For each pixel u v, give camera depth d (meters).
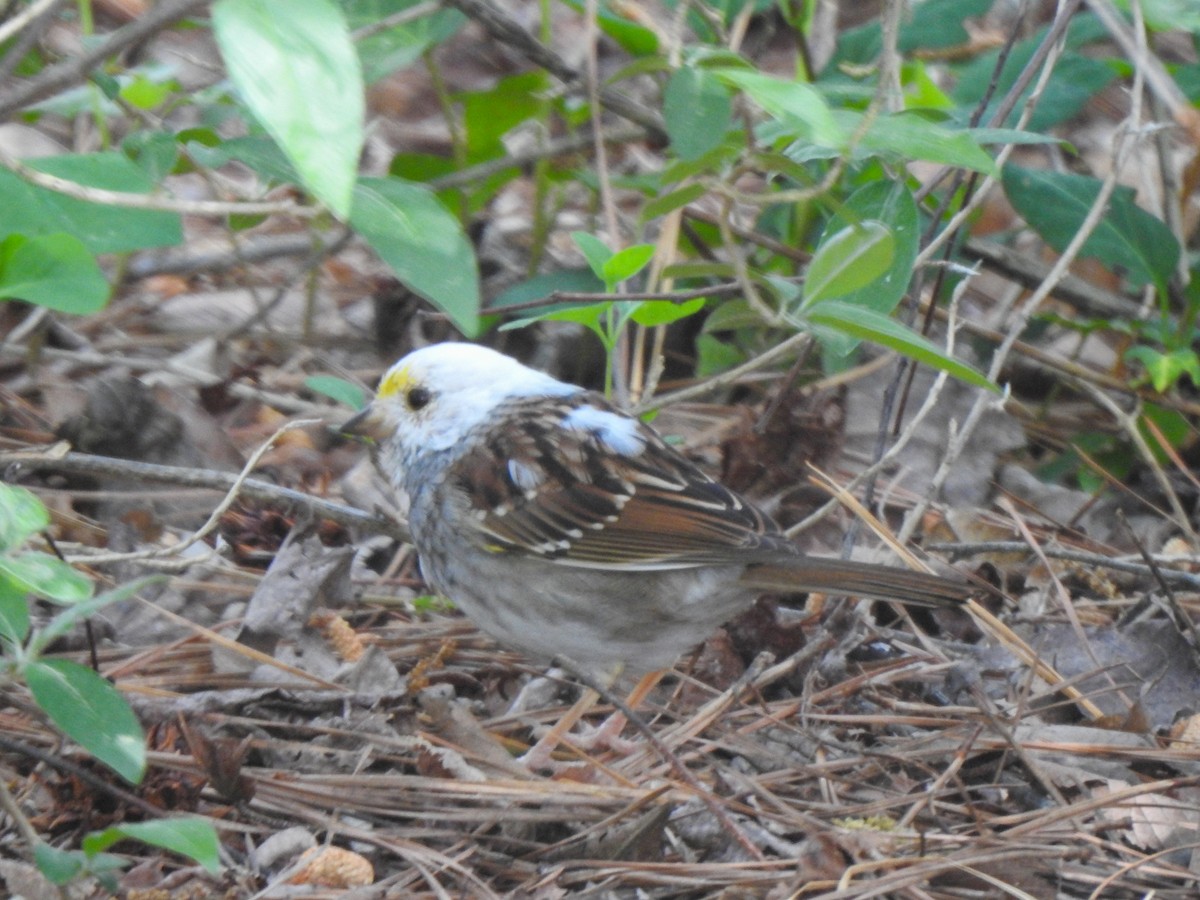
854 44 10.99
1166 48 15.02
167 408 9.93
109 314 11.76
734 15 10.99
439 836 6.66
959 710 7.82
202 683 7.67
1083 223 10.14
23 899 5.87
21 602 5.73
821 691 8.07
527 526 7.61
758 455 10.14
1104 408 11.80
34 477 9.50
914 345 6.46
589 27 9.18
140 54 12.93
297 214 6.00
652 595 7.64
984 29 14.63
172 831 4.98
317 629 8.12
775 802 6.91
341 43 4.64
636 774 7.51
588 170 11.30
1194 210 12.68
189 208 5.74
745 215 12.77
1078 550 9.84
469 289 6.02
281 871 6.34
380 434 8.12
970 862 6.40
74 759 6.68
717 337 12.07
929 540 10.02
